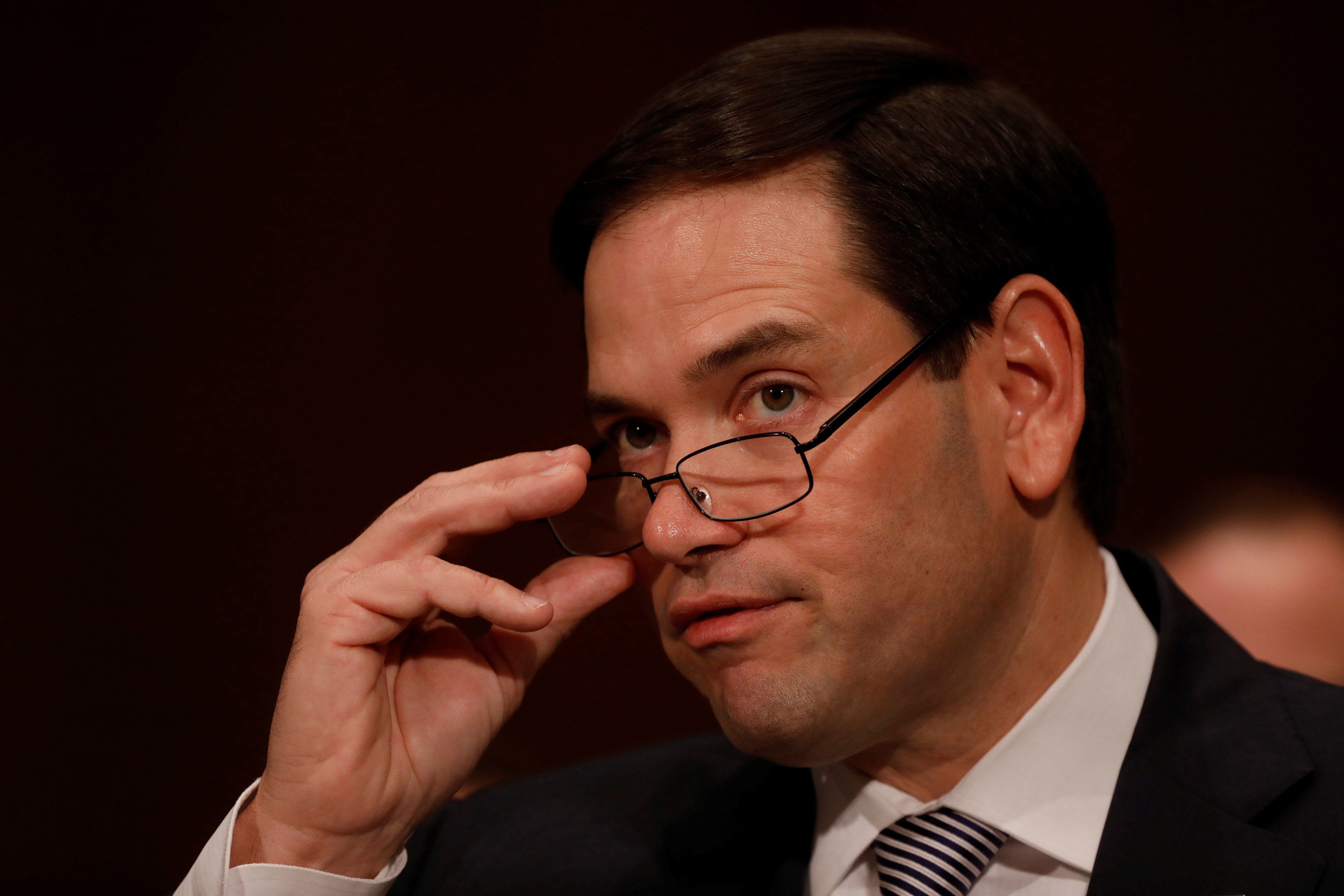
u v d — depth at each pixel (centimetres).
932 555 395
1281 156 920
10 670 1009
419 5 1062
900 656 395
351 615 427
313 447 1028
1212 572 894
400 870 445
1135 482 918
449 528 435
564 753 971
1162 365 927
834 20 1001
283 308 1044
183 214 1055
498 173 1047
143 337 1047
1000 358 423
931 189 414
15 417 1037
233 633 1012
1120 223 943
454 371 1030
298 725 425
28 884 981
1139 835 393
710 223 399
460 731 451
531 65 1055
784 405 397
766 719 391
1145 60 949
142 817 992
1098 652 440
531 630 413
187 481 1032
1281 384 907
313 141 1056
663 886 500
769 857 494
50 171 1059
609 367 412
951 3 981
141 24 1062
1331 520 883
